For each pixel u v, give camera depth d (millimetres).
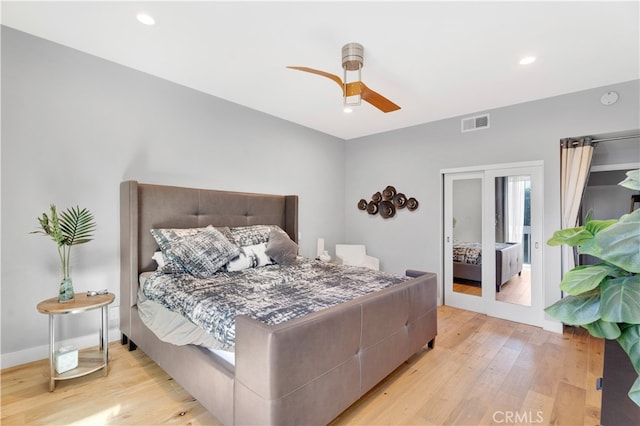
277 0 1894
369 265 4664
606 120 3049
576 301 768
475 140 3914
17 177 2328
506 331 3266
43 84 2424
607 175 3924
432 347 2807
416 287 2502
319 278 2701
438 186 4262
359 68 2461
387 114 4043
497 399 2041
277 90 3326
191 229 3025
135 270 2676
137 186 2730
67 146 2545
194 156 3348
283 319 1647
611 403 965
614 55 2486
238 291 2213
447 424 1802
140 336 2488
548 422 1822
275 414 1374
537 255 3445
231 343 1645
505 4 1900
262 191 4062
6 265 2295
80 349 2625
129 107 2869
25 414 1814
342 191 5375
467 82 3035
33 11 2062
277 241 3385
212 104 3492
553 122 3346
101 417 1803
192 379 1835
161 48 2516
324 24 2131
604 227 781
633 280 693
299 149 4562
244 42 2389
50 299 2293
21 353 2359
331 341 1666
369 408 1942
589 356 2670
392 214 4750
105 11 2051
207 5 1960
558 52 2455
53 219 2184
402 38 2279
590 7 1916
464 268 4062
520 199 3580
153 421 1777
